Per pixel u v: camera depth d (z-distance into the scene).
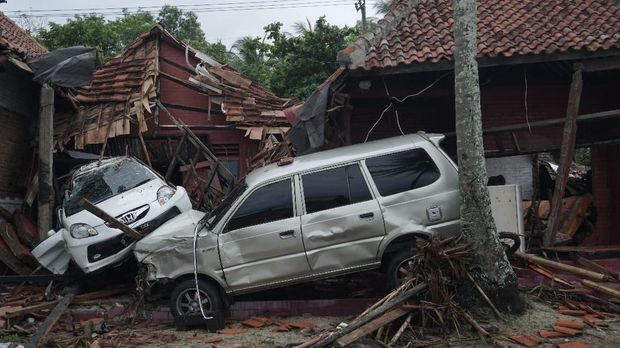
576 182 11.51
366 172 7.02
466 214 6.48
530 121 10.38
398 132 10.64
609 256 8.34
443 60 8.55
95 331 6.89
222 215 7.05
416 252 6.49
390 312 6.00
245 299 7.79
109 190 8.96
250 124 13.28
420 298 6.27
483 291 6.32
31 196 10.93
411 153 7.11
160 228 7.36
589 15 9.73
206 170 12.23
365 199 6.92
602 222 10.25
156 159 13.18
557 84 10.38
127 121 12.02
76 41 23.73
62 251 8.77
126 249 8.08
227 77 14.56
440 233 6.79
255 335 6.55
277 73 21.38
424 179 6.96
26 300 8.12
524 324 6.15
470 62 6.61
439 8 10.39
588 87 10.37
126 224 8.18
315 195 6.98
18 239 10.20
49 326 6.74
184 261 7.00
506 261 6.50
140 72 13.66
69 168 12.39
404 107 10.62
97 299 8.28
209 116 14.19
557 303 6.82
